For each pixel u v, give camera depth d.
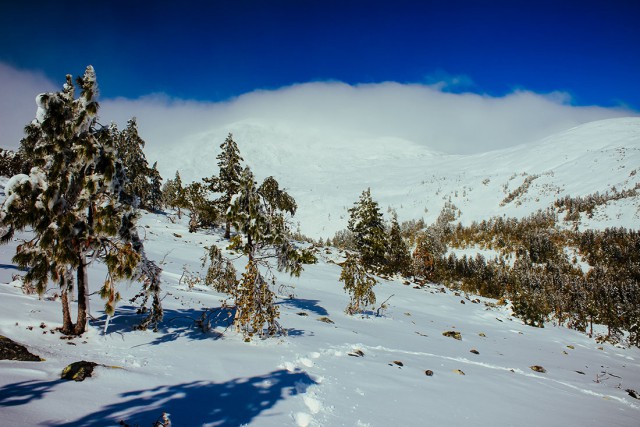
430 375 10.01
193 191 40.47
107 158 7.84
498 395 9.48
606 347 37.59
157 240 31.88
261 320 10.27
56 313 8.60
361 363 9.70
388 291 36.03
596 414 9.67
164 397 5.42
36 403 4.47
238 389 6.22
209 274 17.66
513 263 148.75
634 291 96.31
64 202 7.46
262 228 11.22
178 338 9.05
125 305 11.52
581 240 151.38
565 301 81.69
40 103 7.23
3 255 15.15
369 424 5.89
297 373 7.52
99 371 5.79
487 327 29.50
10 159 37.28
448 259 116.62
